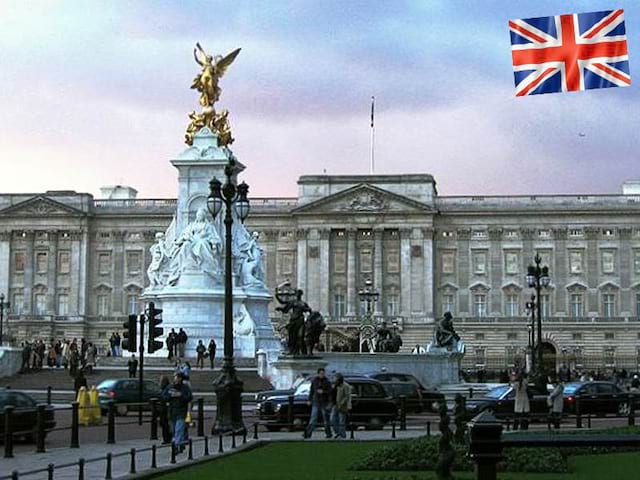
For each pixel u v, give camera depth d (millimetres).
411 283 166375
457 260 168125
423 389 63594
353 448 38219
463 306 167250
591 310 165125
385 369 72875
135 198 174500
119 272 170875
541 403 56750
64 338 167750
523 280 166375
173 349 85938
